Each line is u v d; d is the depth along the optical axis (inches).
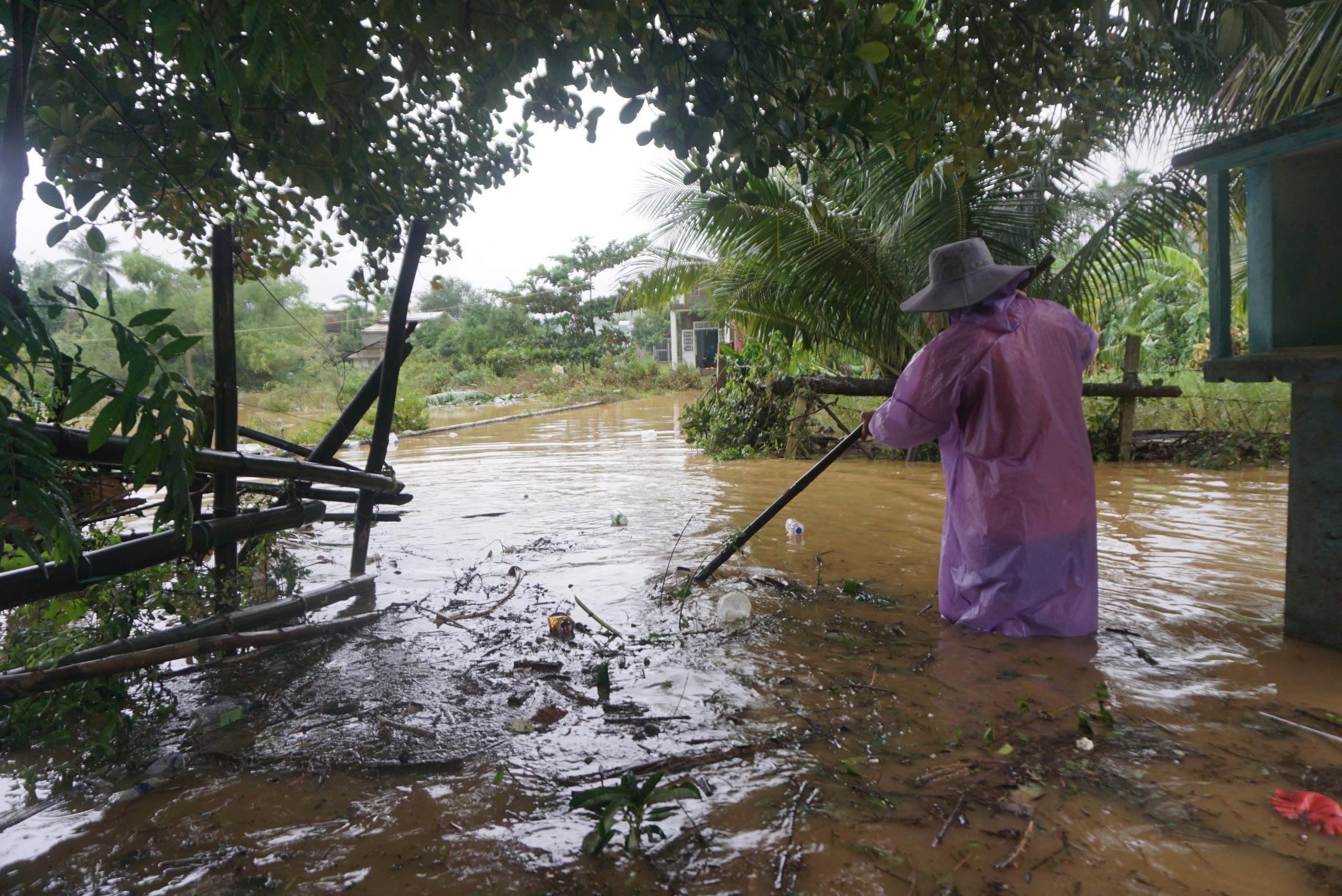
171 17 65.8
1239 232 350.9
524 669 118.5
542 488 306.5
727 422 413.4
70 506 74.0
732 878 67.6
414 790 83.7
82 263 904.9
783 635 131.4
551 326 1466.5
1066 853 70.3
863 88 93.7
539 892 66.1
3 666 107.7
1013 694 105.2
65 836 76.2
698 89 88.4
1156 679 109.0
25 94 72.9
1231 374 118.4
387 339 155.3
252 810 80.4
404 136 142.5
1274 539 195.3
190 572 135.3
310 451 179.3
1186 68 262.7
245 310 1016.9
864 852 70.8
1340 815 74.0
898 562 180.1
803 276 371.6
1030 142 115.6
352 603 155.3
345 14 83.1
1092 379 464.1
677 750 91.1
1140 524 215.2
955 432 134.1
